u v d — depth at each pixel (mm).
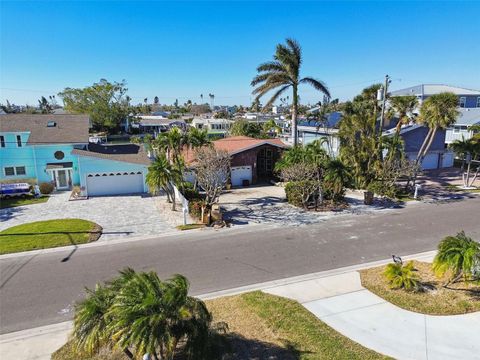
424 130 35594
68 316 10773
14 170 30719
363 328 9742
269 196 26484
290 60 30328
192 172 25578
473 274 10812
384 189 25266
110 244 16672
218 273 13570
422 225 19250
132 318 6289
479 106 52031
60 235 17750
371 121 28391
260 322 9836
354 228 18781
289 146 32688
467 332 9531
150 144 34594
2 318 10680
